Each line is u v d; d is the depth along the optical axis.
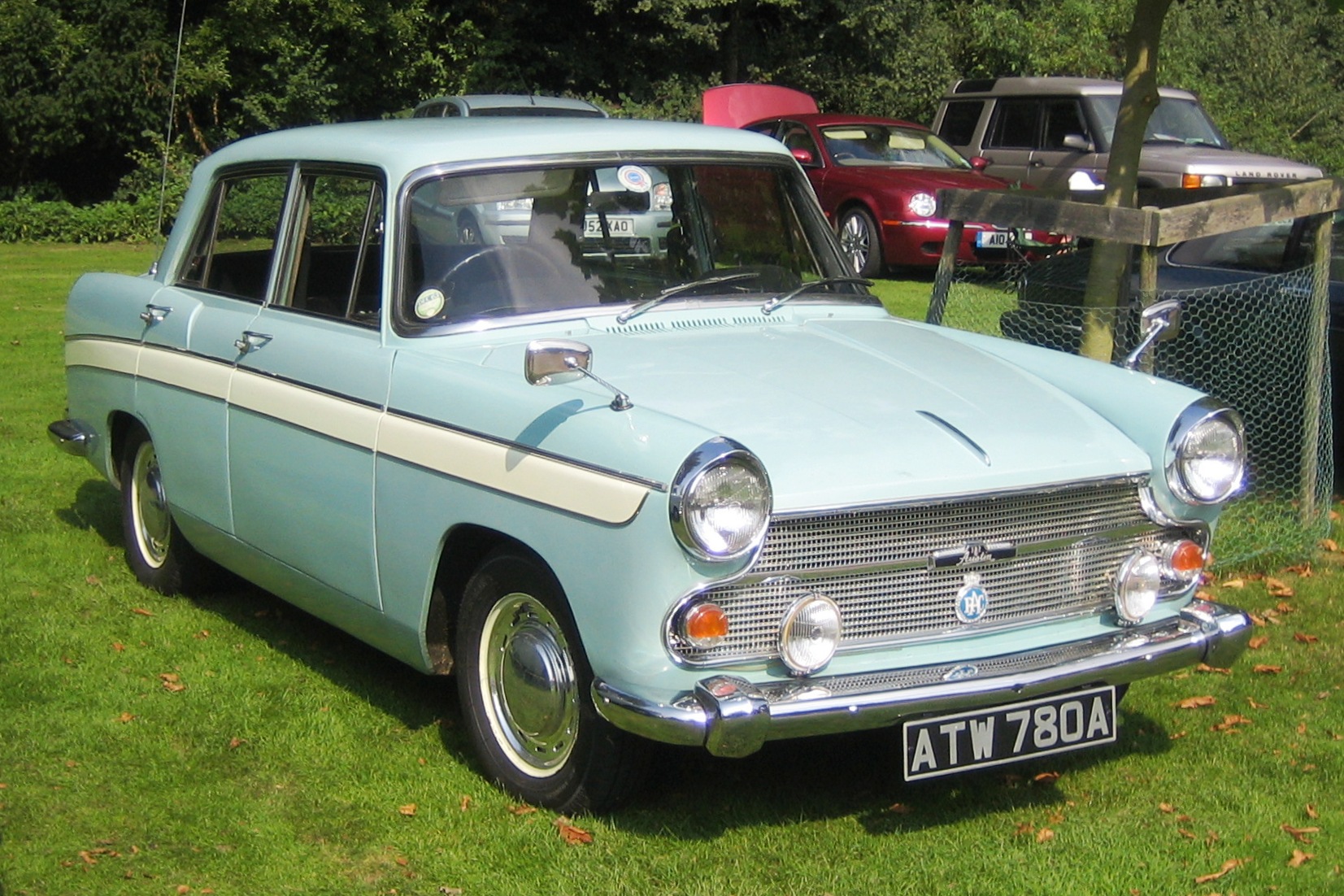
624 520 3.29
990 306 9.04
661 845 3.63
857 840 3.68
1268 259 7.21
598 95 25.12
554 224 4.37
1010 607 3.70
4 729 4.29
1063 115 15.32
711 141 4.81
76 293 5.91
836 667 3.46
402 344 4.14
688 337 4.25
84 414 5.80
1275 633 5.25
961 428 3.73
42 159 23.72
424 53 24.33
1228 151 14.64
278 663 4.87
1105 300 6.25
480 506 3.70
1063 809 3.87
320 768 4.06
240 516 4.78
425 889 3.43
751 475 3.24
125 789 3.93
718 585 3.29
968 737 3.50
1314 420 6.16
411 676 4.77
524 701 3.78
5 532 6.30
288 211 4.75
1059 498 3.71
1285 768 4.12
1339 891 3.44
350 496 4.18
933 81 24.62
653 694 3.33
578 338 4.16
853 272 5.01
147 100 22.70
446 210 4.27
